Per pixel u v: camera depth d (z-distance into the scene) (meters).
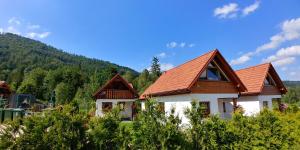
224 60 18.72
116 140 6.32
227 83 19.28
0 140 5.65
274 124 8.81
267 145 8.37
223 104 23.56
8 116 21.77
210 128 7.72
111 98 31.92
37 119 6.06
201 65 17.92
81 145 5.91
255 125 8.58
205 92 17.88
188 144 7.10
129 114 32.38
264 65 23.81
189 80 17.45
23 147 5.70
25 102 35.16
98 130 6.22
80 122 6.21
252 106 22.48
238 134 8.12
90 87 55.00
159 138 6.52
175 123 7.04
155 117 6.89
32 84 80.25
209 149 7.48
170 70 26.30
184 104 17.84
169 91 19.20
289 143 8.80
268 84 24.27
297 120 10.16
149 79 82.31
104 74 65.38
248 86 23.16
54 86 87.75
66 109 6.41
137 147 6.59
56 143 5.82
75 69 100.62
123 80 32.81
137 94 33.25
